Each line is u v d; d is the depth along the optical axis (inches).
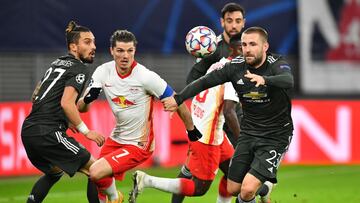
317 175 1434.5
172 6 1604.3
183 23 1611.7
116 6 1569.9
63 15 1541.6
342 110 1585.9
